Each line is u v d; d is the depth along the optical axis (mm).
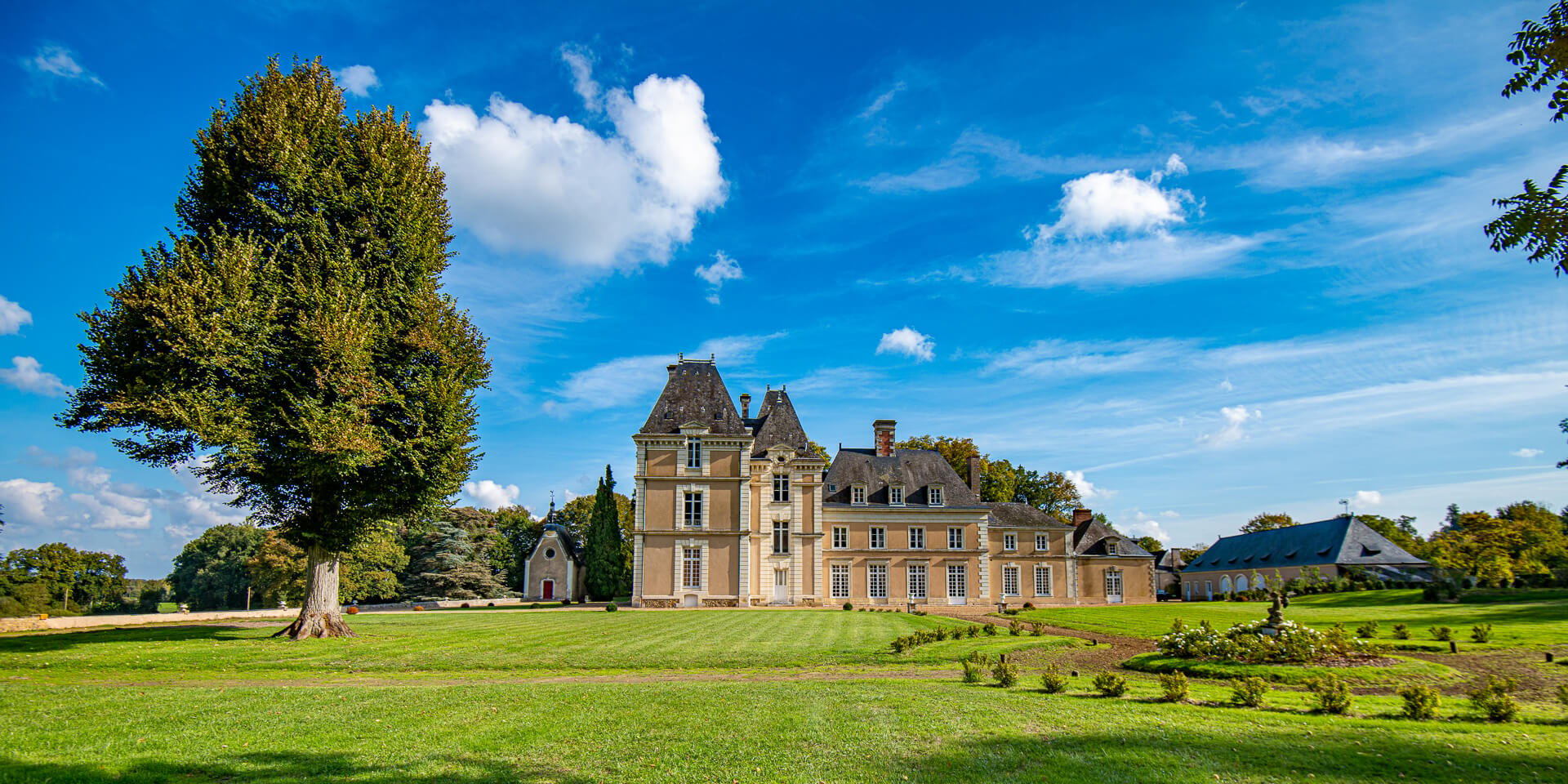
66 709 12703
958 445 74812
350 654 21578
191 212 25406
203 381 22094
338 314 23297
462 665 19984
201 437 21312
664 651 22484
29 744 10078
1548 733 10453
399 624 33000
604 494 64250
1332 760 9070
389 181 26531
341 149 26031
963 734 10578
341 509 26422
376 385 24578
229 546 77500
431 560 69812
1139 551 64250
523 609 50875
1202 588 84812
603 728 11258
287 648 22891
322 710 12766
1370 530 68375
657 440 51844
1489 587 46938
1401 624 22641
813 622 33719
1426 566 64125
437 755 9633
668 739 10500
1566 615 27672
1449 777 8359
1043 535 62750
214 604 77312
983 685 15914
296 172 24422
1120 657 21281
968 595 58125
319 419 22281
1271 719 11539
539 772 8914
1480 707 11992
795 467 55438
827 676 18188
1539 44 7711
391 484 25906
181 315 20781
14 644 23203
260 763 9258
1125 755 9305
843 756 9516
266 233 25078
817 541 55406
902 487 59500
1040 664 20125
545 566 71250
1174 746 9781
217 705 13203
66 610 67125
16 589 60281
